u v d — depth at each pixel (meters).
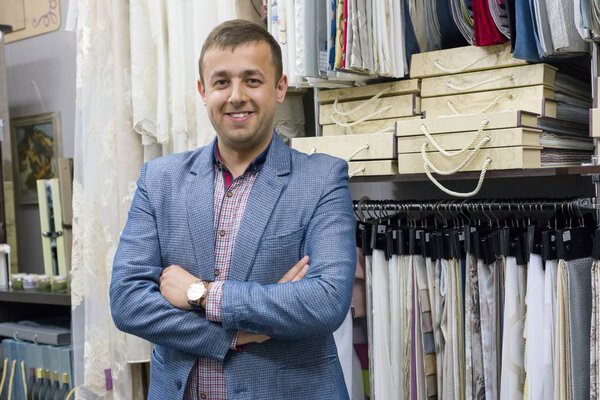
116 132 2.21
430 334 1.87
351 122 2.01
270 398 1.31
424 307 1.86
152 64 2.18
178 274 1.34
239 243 1.34
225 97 1.35
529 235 1.65
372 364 1.95
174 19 2.12
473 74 1.83
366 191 2.49
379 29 1.84
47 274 2.88
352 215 1.41
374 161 1.85
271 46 1.40
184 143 2.15
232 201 1.39
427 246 1.86
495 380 1.74
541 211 1.91
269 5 2.02
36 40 3.41
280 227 1.35
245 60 1.35
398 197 2.42
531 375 1.64
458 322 1.81
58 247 2.85
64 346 2.61
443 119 1.73
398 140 1.81
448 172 1.71
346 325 1.90
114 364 2.22
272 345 1.32
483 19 1.77
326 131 2.06
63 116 3.32
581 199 1.67
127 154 2.20
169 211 1.41
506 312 1.69
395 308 1.90
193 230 1.37
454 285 1.81
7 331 2.78
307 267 1.33
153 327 1.33
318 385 1.34
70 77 3.28
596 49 1.67
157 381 1.40
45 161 3.39
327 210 1.36
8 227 3.14
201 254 1.36
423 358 1.85
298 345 1.34
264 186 1.37
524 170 1.64
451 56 1.86
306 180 1.38
